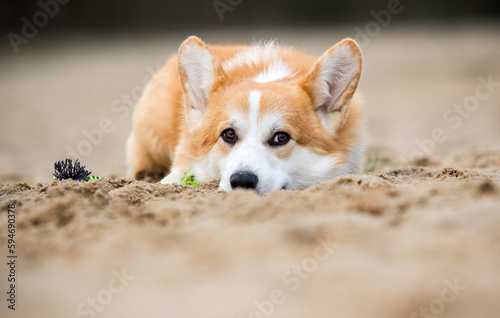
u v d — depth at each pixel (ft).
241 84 22.63
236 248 13.33
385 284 11.19
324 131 21.99
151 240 13.98
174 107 26.53
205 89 23.31
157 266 12.64
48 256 13.55
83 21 147.23
